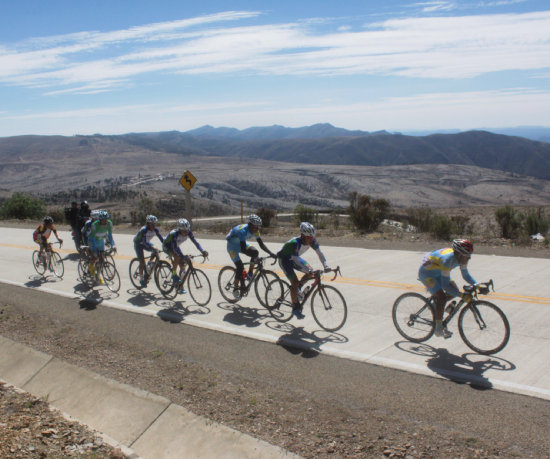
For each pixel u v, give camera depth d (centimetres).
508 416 443
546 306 757
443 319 680
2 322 824
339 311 707
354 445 412
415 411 462
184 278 904
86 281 1083
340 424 446
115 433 483
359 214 1953
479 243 1410
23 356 668
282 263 738
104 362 627
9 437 435
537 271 1000
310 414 468
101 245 1036
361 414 462
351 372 559
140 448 457
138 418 493
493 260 1135
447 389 504
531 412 447
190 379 561
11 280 1194
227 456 420
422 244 1431
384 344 644
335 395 504
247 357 623
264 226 2302
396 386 517
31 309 909
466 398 482
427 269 615
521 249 1268
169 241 891
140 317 829
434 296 615
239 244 821
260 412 475
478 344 596
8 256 1578
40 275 1238
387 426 438
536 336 636
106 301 946
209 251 1472
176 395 521
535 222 1531
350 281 998
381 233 1780
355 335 685
